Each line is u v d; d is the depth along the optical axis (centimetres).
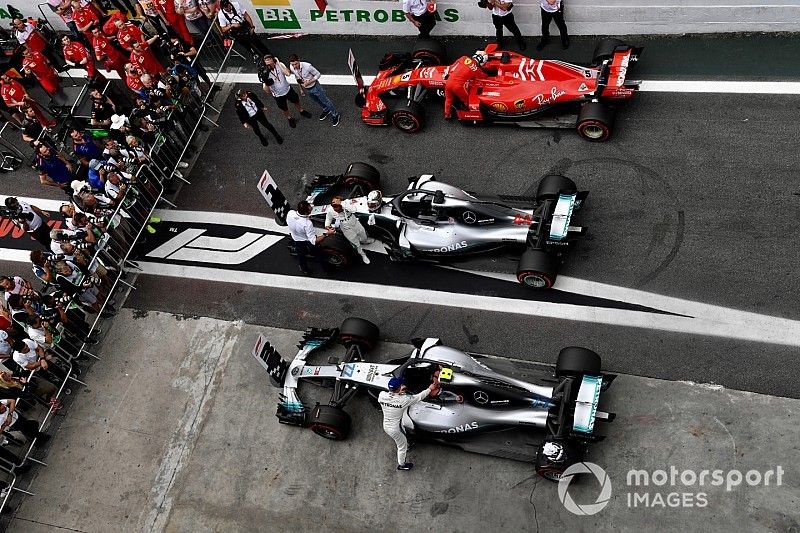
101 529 945
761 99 1116
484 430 863
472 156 1177
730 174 1052
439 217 1023
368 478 908
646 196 1059
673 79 1174
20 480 1008
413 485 890
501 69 1154
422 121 1209
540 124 1163
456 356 880
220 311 1112
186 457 980
